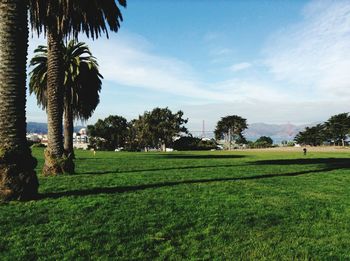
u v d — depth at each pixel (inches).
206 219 384.8
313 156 2113.7
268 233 343.3
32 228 338.6
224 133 6289.4
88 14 832.9
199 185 633.6
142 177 754.2
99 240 308.7
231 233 339.3
